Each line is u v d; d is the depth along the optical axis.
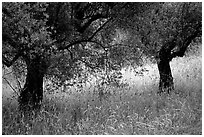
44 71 9.85
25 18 8.25
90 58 11.57
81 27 10.95
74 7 10.34
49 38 8.93
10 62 9.62
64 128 9.87
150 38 12.05
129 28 11.76
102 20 11.88
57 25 9.88
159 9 12.17
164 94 12.99
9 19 8.29
